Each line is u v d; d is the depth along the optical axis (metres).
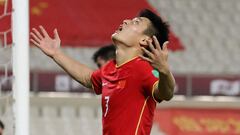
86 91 44.47
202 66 47.97
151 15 11.77
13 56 13.84
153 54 10.27
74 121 42.94
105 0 51.28
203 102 43.31
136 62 11.23
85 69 12.88
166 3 51.88
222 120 43.12
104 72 11.90
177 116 42.94
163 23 11.84
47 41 13.16
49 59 46.44
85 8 50.59
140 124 11.12
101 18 50.09
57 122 42.72
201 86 45.00
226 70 47.97
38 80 44.09
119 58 11.51
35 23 48.69
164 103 43.06
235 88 45.31
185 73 44.84
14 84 13.76
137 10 51.12
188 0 52.28
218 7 51.91
